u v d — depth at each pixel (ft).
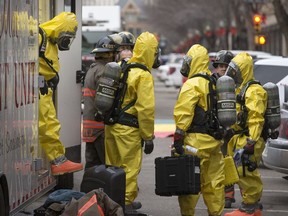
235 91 48.34
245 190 50.98
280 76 75.41
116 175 43.29
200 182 46.19
